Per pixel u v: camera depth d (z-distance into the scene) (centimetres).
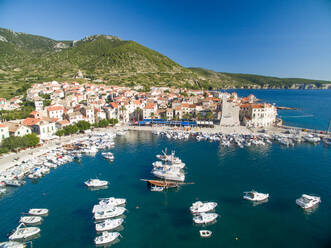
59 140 13200
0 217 6059
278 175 8506
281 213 6178
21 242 5159
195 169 9156
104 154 10881
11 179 8169
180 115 18888
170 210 6394
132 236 5366
